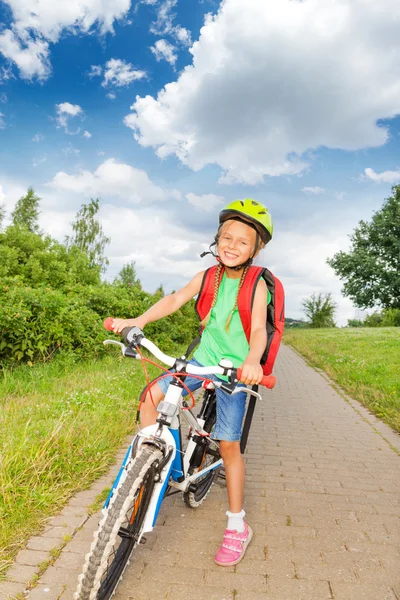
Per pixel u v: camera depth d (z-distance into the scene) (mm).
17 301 8008
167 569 2979
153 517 2602
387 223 55219
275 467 5129
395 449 6000
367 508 4070
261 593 2779
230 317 3037
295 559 3174
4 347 7922
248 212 2932
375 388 10594
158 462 2611
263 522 3717
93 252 44938
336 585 2891
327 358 17422
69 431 4750
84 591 2250
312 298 55406
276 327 3016
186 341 18250
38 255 15602
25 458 4070
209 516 3742
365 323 59750
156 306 3139
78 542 3182
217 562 3051
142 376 8609
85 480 4164
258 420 7559
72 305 9906
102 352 10258
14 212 54031
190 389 3057
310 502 4160
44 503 3602
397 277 52531
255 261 3117
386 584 2922
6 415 5238
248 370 2539
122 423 5793
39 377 7453
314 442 6270
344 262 55469
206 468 3555
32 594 2629
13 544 3098
